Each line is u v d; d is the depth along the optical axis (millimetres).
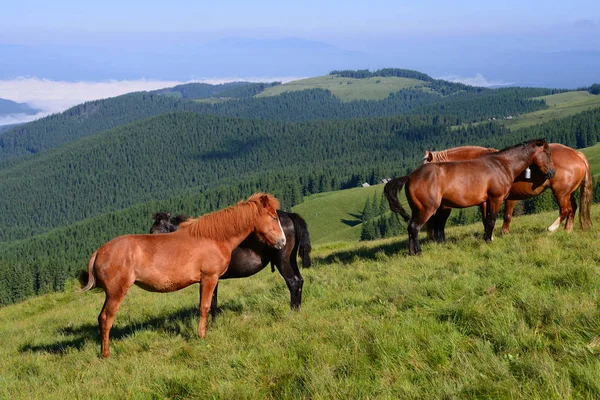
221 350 7352
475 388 4809
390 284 9570
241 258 9352
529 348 5492
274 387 5695
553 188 12859
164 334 9273
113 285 7828
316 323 7691
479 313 6531
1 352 10828
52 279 122125
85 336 10898
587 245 10219
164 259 7922
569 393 4410
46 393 6723
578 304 6305
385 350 5973
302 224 9609
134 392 6172
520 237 12578
